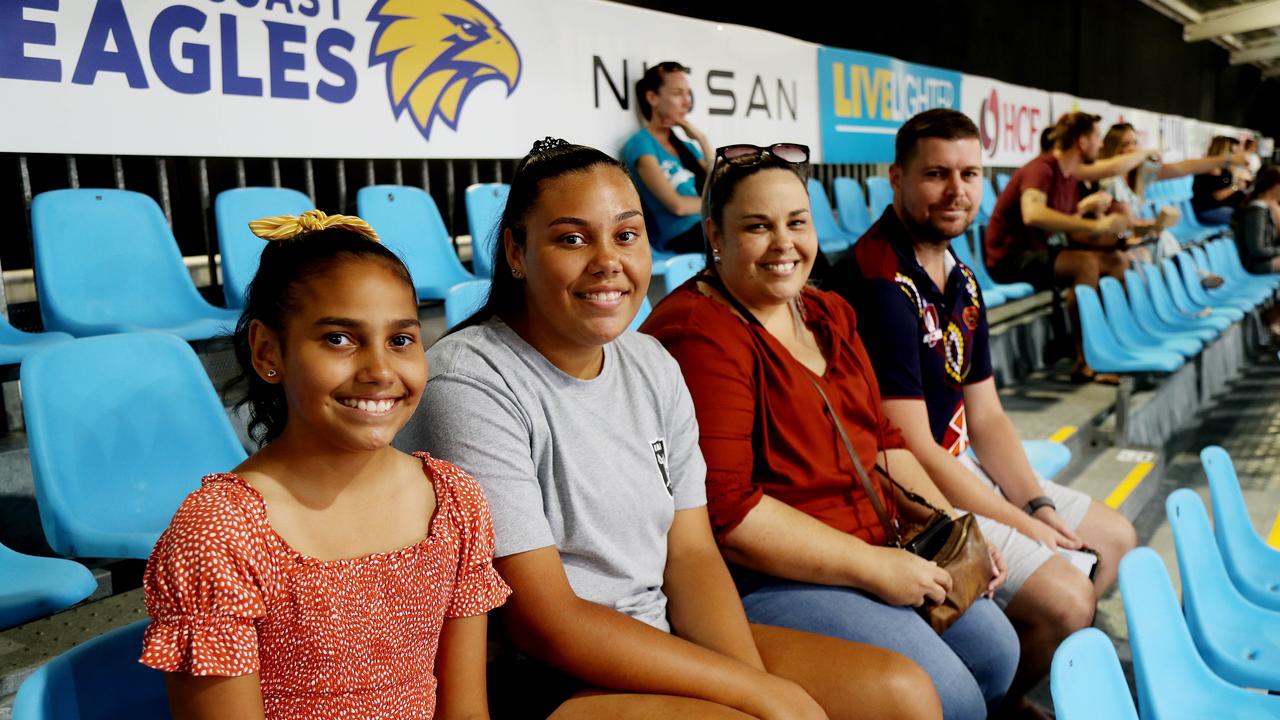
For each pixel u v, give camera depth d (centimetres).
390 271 118
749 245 197
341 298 113
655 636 145
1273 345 824
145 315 309
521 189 155
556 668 146
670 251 484
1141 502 415
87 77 297
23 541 246
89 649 111
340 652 113
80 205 305
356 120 370
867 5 852
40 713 104
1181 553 204
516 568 143
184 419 218
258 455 118
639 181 477
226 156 333
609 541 154
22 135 285
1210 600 213
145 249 317
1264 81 2412
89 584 175
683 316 196
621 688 143
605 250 149
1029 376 577
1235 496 253
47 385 195
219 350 302
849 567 181
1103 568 260
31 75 286
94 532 185
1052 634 219
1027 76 1167
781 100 581
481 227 415
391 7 376
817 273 288
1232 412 593
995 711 200
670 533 169
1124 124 700
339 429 114
